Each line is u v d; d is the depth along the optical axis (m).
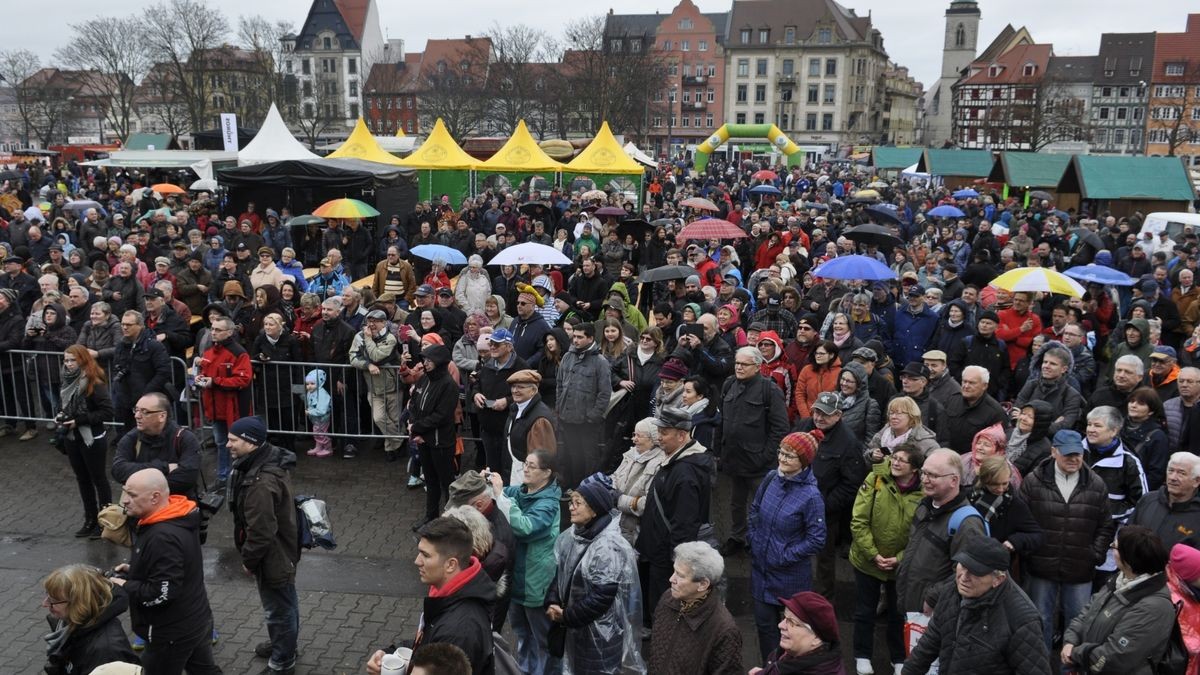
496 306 10.46
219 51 72.81
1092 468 6.18
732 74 112.31
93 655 4.51
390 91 96.56
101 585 4.59
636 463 6.39
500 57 74.88
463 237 18.36
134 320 8.98
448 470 8.07
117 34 77.69
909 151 55.44
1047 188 33.22
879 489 5.94
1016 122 84.62
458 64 81.88
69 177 38.88
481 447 9.84
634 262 19.20
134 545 5.22
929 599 4.93
